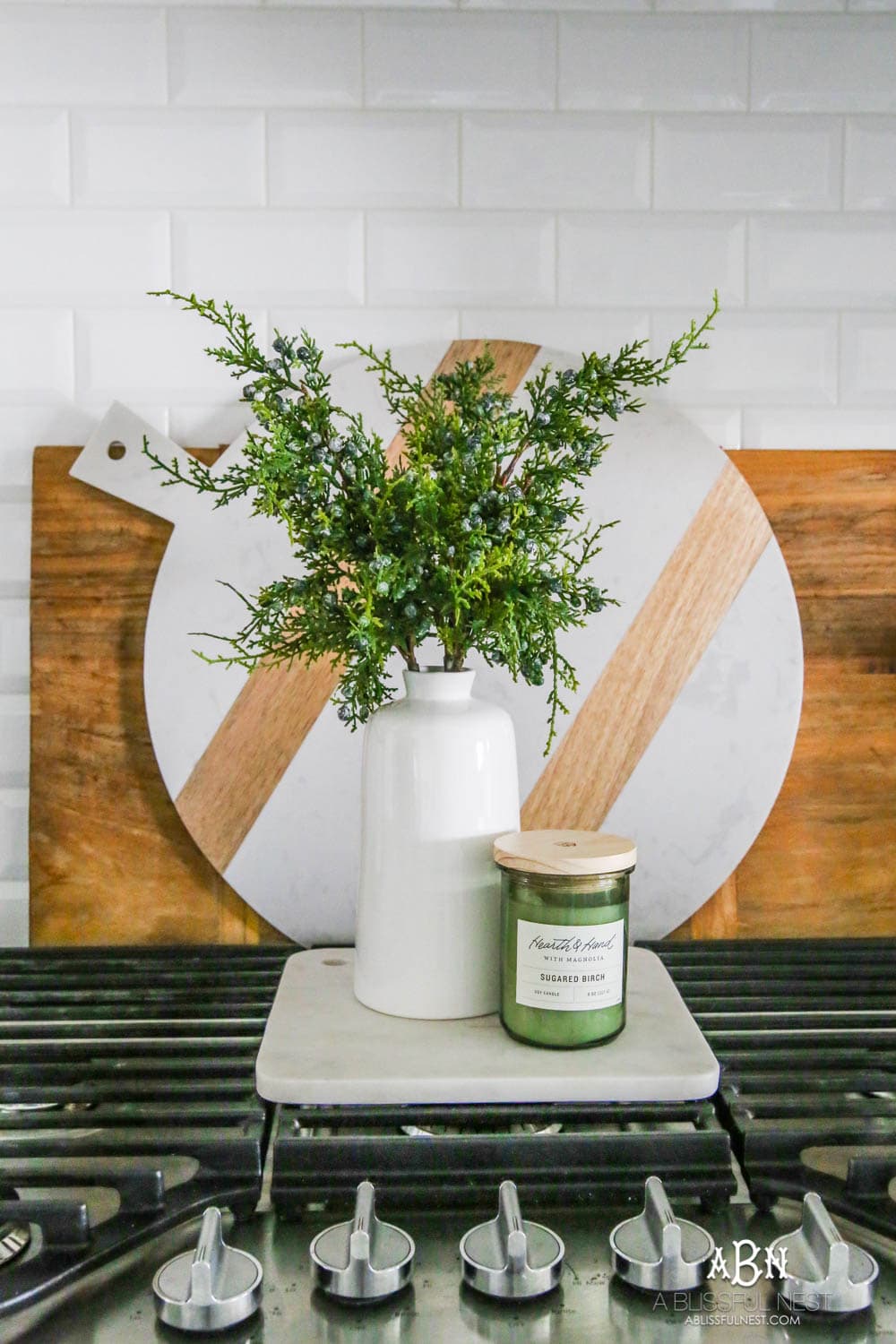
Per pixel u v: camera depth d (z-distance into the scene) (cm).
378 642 86
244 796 117
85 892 119
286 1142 76
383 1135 80
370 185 118
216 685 116
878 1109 81
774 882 121
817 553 119
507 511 87
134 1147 76
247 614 116
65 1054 89
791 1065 88
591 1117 81
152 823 119
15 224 118
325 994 98
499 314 120
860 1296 67
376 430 117
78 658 118
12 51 117
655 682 117
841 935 121
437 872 91
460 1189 76
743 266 120
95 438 116
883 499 119
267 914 117
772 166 120
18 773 121
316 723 116
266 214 118
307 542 90
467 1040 88
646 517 117
